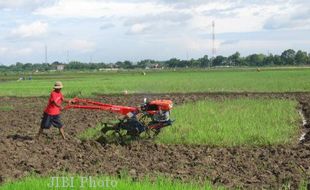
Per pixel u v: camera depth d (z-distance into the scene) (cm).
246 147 1576
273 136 1708
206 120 2080
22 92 4612
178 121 2052
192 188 966
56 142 1666
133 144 1606
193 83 5675
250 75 8025
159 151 1515
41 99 3894
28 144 1619
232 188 1057
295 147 1580
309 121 2206
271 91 4159
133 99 3656
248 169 1270
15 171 1202
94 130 1869
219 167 1291
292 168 1264
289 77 6769
